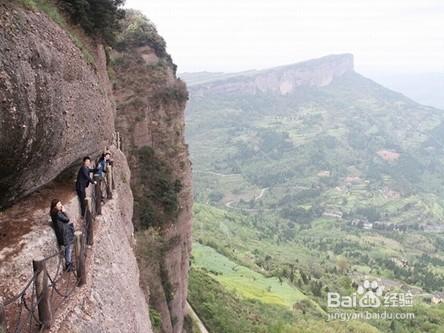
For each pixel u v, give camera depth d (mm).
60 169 16266
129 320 15953
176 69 49188
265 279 94188
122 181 25125
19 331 9633
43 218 13633
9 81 11008
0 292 10234
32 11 13938
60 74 14828
